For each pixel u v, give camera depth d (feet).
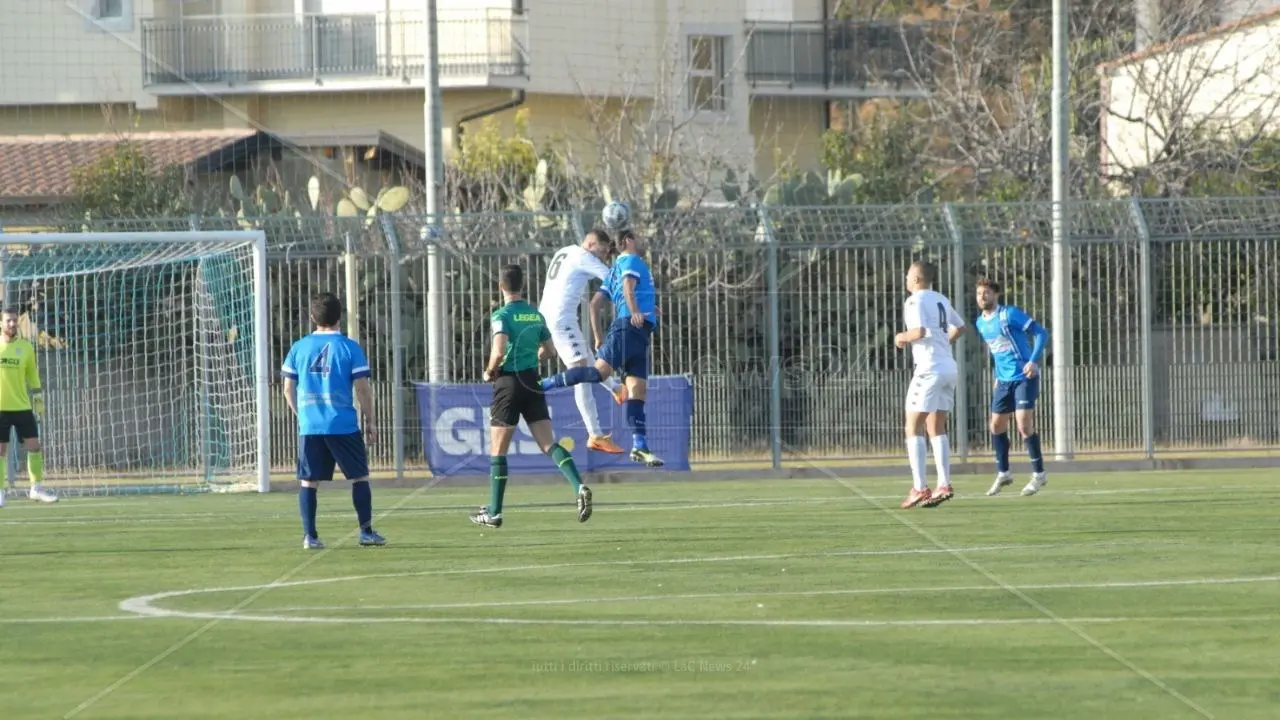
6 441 196.95
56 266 236.43
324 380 138.62
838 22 416.05
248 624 99.04
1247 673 80.48
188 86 313.73
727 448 233.96
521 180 322.34
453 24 360.69
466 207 309.83
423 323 234.38
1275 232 235.81
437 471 220.64
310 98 336.49
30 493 206.08
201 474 234.17
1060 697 75.56
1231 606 100.07
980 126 369.91
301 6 331.16
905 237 231.91
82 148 317.01
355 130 338.54
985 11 416.67
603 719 72.54
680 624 96.02
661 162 318.45
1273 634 90.74
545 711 74.23
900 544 134.41
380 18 341.21
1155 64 360.48
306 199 317.22
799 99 422.82
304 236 228.43
